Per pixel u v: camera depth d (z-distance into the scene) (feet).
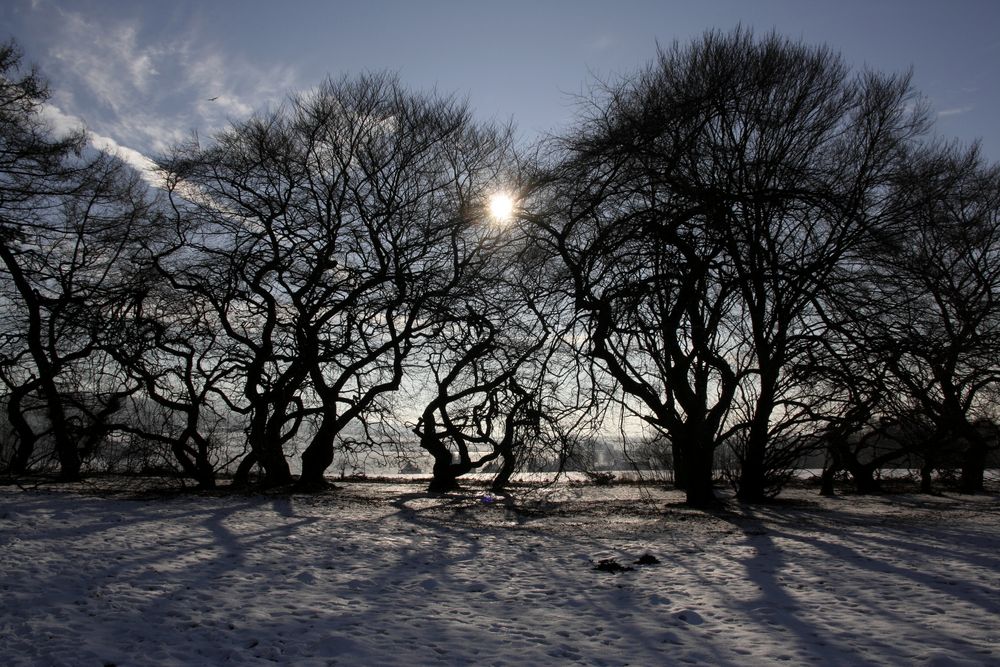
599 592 35.76
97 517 56.49
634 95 70.13
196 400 84.74
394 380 91.66
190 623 29.04
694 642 27.61
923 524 62.18
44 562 38.65
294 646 26.63
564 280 59.41
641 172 62.85
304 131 89.92
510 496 87.71
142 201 99.40
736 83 67.87
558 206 66.95
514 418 60.13
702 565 42.32
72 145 93.25
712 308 65.72
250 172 88.58
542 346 59.21
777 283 63.98
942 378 68.95
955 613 31.37
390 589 35.96
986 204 95.40
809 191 61.21
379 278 87.56
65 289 91.81
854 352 61.21
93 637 26.96
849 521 64.34
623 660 25.62
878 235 61.82
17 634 27.04
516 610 32.35
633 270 58.18
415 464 104.47
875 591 35.55
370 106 91.20
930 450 85.61
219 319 90.74
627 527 59.62
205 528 52.80
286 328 87.81
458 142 92.84
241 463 92.68
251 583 36.14
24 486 82.02
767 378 71.15
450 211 91.61
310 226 92.22
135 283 82.99
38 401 99.09
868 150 71.10
